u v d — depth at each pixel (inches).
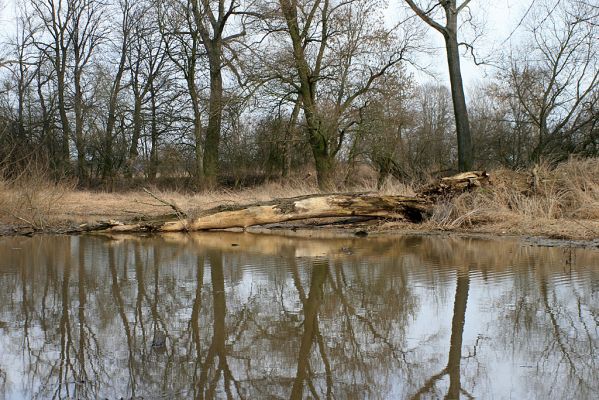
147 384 122.6
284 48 800.3
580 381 121.8
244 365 134.8
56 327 165.3
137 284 228.8
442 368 131.1
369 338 154.5
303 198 446.0
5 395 116.2
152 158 1177.4
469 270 252.8
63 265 276.1
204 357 140.4
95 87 1200.8
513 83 956.6
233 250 332.2
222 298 203.0
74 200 696.4
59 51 1190.3
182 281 235.0
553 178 445.4
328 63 788.6
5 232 430.9
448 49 631.8
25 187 471.2
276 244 362.3
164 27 1034.1
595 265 260.7
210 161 971.9
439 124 1197.7
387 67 805.9
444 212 437.1
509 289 211.3
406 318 173.9
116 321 172.6
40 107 1234.0
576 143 831.7
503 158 1011.3
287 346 148.6
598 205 403.9
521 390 117.3
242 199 625.6
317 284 226.8
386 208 453.4
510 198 436.1
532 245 336.8
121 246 354.3
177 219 442.0
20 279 239.1
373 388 120.3
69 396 115.6
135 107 1218.0
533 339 150.8
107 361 137.0
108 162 1204.5
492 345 146.7
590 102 831.1
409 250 325.4
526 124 991.6
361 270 257.3
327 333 159.6
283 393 118.4
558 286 215.2
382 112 795.4
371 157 856.9
